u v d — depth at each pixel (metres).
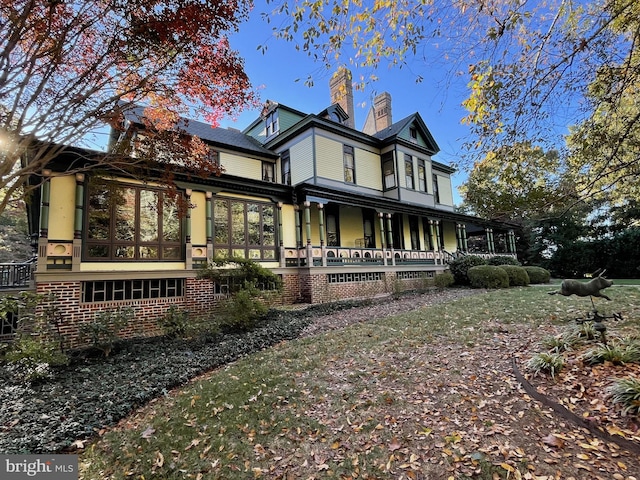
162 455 3.35
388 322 7.91
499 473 2.60
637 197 5.76
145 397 4.76
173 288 9.35
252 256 11.47
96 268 8.17
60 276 7.58
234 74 5.70
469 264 16.47
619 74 4.02
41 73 4.75
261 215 11.91
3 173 4.50
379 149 18.31
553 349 4.59
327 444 3.29
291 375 5.07
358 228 17.05
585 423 2.99
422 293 13.70
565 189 4.76
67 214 7.88
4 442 3.54
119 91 5.70
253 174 15.56
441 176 22.17
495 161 5.12
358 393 4.23
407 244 19.12
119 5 4.37
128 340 7.67
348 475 2.82
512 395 3.69
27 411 4.30
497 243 27.14
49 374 5.52
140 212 8.98
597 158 4.67
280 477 2.91
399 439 3.21
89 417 4.19
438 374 4.50
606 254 20.47
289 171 16.05
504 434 3.06
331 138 15.86
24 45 4.55
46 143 5.11
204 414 4.11
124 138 6.99
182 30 4.64
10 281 10.45
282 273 12.02
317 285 12.15
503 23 3.93
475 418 3.37
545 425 3.11
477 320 7.27
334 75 5.05
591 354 4.02
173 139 6.92
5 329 7.86
